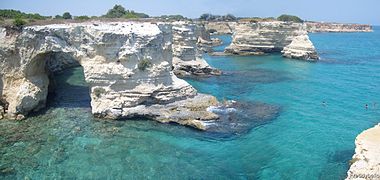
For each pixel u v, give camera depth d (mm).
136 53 37750
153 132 33344
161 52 40500
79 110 38250
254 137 33062
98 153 28672
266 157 29109
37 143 29797
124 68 37188
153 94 38281
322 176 26016
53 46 36469
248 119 37750
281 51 93875
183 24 61562
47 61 44469
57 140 30578
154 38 39125
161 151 29562
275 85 55219
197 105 39531
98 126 34125
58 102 40875
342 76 63938
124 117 36094
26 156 27453
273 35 95438
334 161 28500
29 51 36562
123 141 31156
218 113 38750
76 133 32281
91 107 39000
